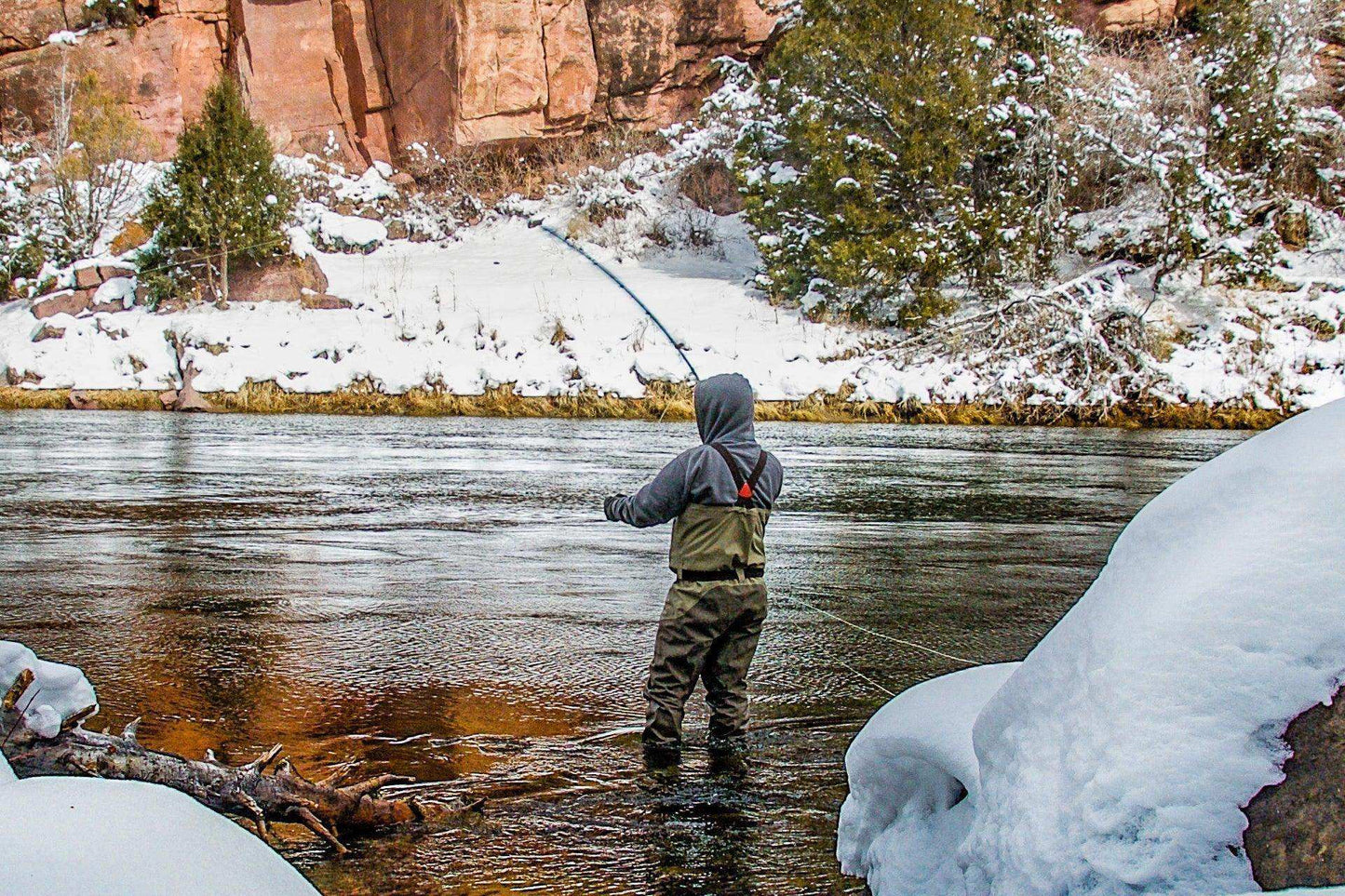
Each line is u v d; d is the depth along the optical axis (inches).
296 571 296.7
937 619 251.3
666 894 115.1
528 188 1251.8
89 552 318.0
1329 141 1039.0
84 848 63.2
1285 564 72.0
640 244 1152.8
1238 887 67.2
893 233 927.7
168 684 190.9
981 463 577.3
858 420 847.7
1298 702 69.4
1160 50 1055.6
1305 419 79.2
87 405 868.6
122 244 1114.1
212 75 1272.1
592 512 408.8
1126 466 568.1
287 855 124.9
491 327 929.5
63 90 1151.6
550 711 181.0
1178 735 70.7
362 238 1171.9
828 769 155.7
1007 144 958.4
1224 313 935.7
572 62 1235.9
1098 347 881.5
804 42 977.5
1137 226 977.5
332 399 865.5
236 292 1004.6
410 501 427.2
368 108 1275.8
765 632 238.2
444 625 239.6
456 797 142.9
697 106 1234.0
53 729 122.3
